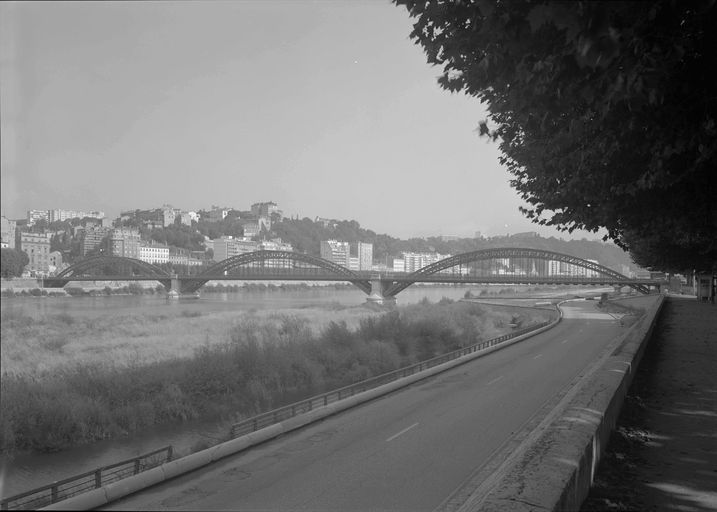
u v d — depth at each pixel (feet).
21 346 146.51
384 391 76.18
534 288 604.49
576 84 14.89
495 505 13.23
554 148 24.31
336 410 63.82
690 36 15.71
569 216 35.37
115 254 568.41
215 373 98.07
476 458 40.78
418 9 19.39
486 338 188.44
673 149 18.28
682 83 16.40
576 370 91.09
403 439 48.14
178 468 38.86
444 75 21.57
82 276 431.02
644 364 52.70
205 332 173.88
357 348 128.67
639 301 266.98
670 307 151.84
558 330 175.94
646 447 26.30
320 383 107.65
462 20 19.35
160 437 75.31
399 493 32.89
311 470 39.06
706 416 32.42
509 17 14.05
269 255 486.38
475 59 20.34
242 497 33.37
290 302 398.01
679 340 73.46
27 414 72.74
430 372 92.12
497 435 48.37
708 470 22.89
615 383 30.01
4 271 359.05
